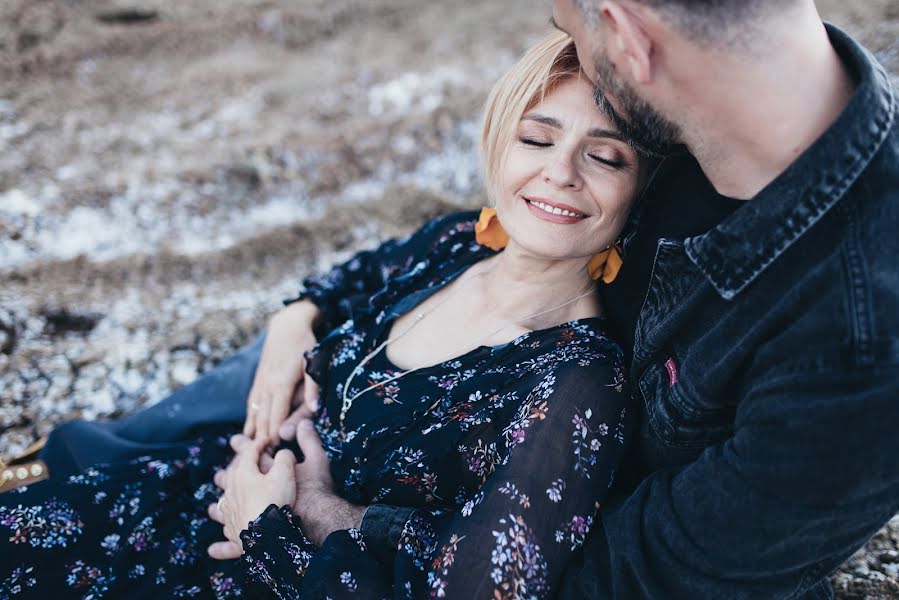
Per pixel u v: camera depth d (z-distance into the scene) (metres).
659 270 1.21
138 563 1.48
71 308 2.60
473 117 3.65
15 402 2.27
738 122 0.98
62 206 3.08
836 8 3.81
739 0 0.91
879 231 0.93
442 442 1.35
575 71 1.25
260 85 4.04
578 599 1.18
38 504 1.50
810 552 1.02
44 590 1.43
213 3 4.78
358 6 4.78
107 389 2.34
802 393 0.95
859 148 0.93
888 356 0.90
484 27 4.56
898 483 0.95
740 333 1.06
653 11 0.93
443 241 1.70
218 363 2.45
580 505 1.23
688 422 1.15
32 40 4.23
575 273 1.45
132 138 3.55
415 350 1.52
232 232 3.07
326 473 1.52
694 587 1.08
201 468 1.64
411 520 1.30
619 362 1.36
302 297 1.87
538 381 1.33
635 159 1.28
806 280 0.97
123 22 4.54
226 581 1.45
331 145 3.48
